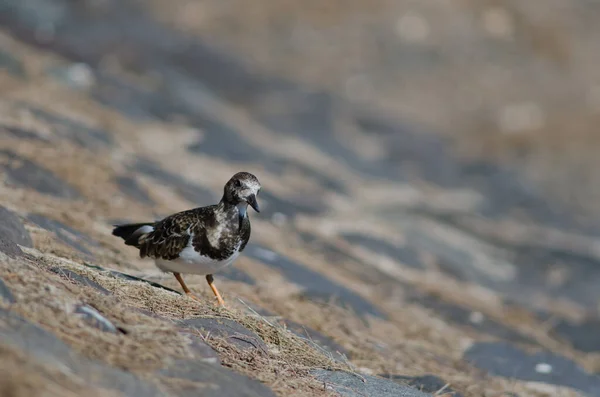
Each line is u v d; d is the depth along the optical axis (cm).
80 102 1912
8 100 1666
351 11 3369
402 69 3166
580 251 1997
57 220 1110
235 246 895
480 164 2584
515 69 3228
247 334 801
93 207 1248
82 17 2844
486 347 1202
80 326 635
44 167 1315
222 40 3127
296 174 2034
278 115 2586
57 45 2445
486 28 3366
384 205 2000
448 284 1564
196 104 2297
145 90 2217
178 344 668
